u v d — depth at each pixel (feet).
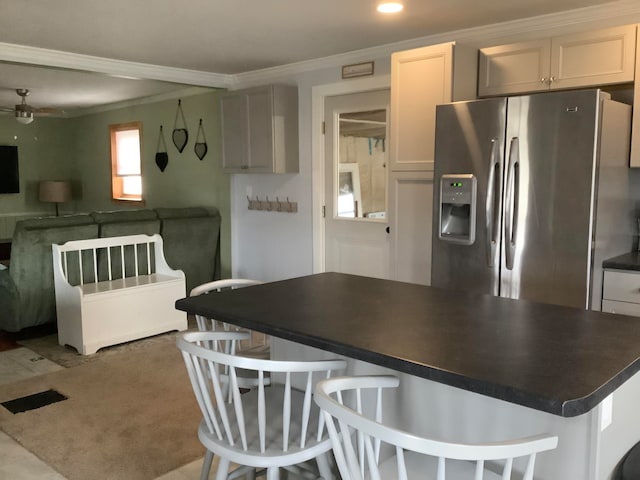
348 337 5.31
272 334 5.77
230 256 19.45
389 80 14.17
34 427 10.05
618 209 10.11
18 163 26.96
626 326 5.67
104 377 12.44
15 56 13.89
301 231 17.04
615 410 4.68
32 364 13.25
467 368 4.42
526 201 9.82
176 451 9.20
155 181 22.58
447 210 10.95
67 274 14.74
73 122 27.53
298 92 16.53
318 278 8.52
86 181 27.22
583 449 4.42
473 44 12.64
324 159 16.19
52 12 11.17
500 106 9.95
